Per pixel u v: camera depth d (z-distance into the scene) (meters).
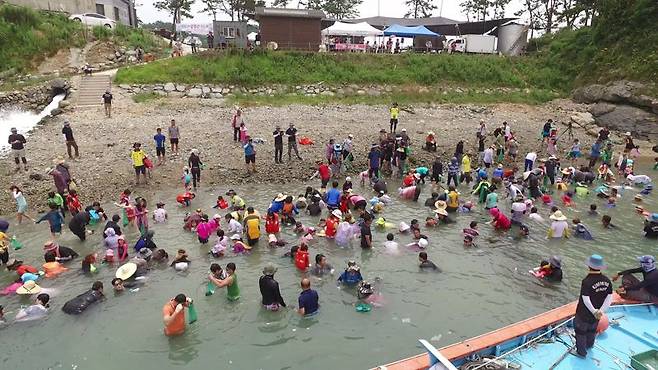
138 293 11.57
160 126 26.59
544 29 56.25
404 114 33.47
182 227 15.62
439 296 11.76
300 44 42.00
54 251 12.84
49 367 8.94
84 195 18.08
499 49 51.34
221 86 34.75
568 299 11.70
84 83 31.75
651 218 15.62
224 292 11.70
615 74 35.78
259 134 26.31
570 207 18.94
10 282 12.13
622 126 32.28
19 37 34.41
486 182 19.66
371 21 58.53
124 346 9.57
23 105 29.91
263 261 13.42
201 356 9.31
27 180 18.70
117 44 38.81
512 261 13.80
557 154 27.64
